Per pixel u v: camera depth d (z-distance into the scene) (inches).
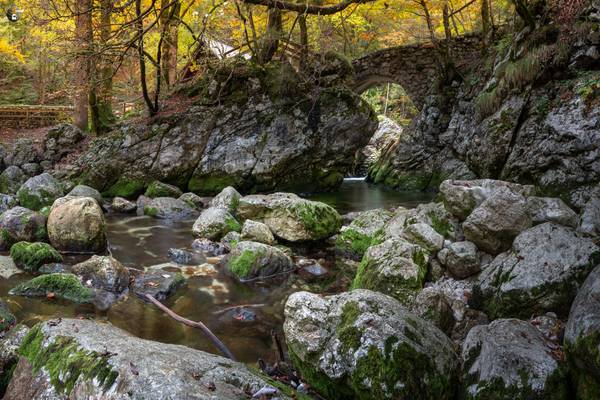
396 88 1153.4
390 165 685.9
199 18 496.7
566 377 120.1
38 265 253.8
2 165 534.0
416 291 191.5
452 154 602.5
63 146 568.4
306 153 573.0
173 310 214.5
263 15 585.3
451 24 832.9
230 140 557.3
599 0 359.6
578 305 126.4
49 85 903.1
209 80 567.2
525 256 176.9
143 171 534.9
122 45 205.8
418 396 120.8
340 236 316.2
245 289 245.1
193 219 413.7
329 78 604.1
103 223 302.7
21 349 119.0
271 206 334.0
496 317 173.2
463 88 615.5
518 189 230.4
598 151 303.6
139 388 93.4
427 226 232.5
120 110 797.9
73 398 98.0
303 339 140.9
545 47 384.8
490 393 120.4
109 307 212.4
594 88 325.4
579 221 198.1
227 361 117.3
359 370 125.6
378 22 772.6
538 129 366.9
